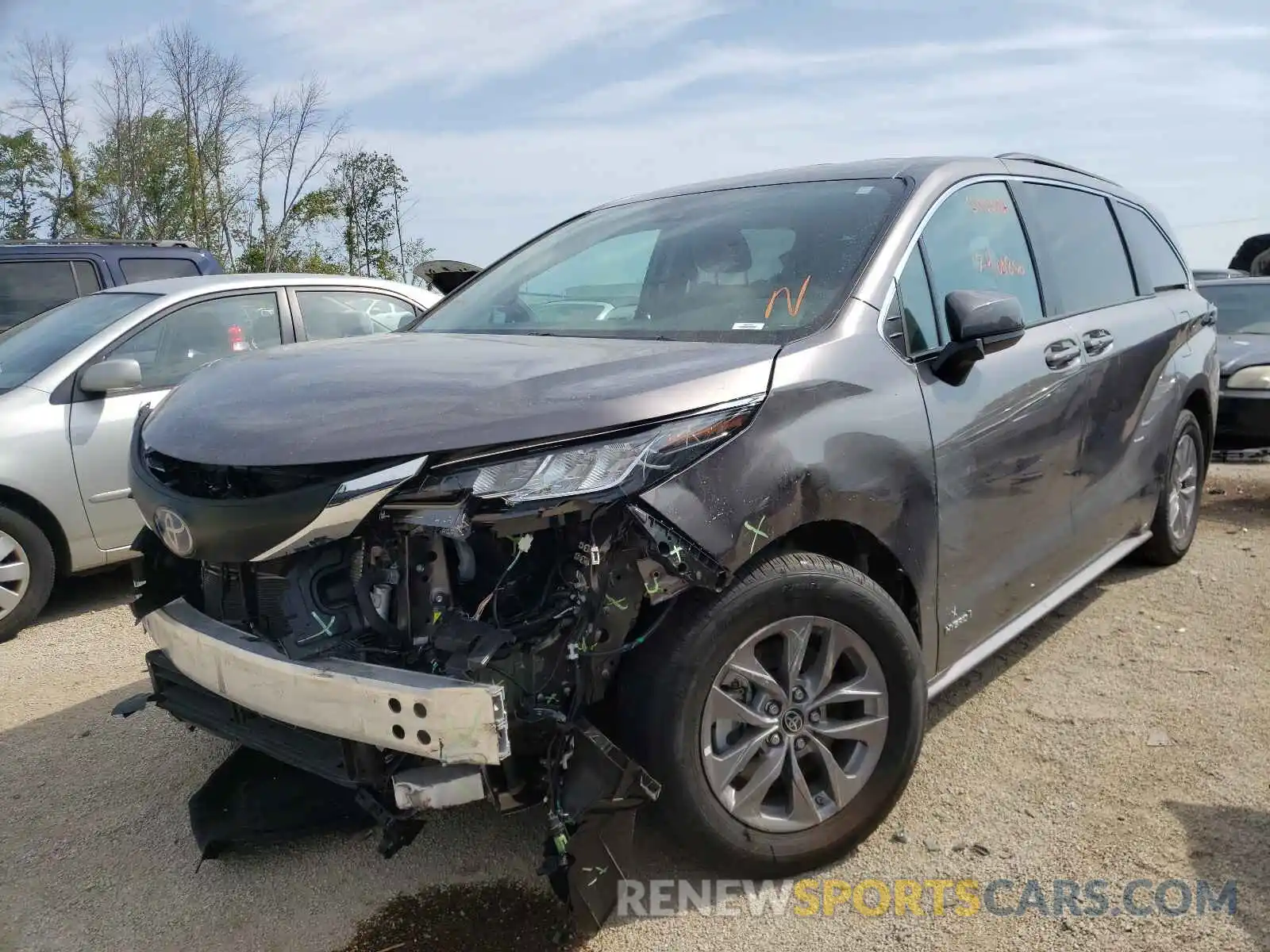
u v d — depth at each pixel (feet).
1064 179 13.91
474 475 7.16
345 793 9.41
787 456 8.13
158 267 28.45
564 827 7.27
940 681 10.12
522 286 12.16
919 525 9.37
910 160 11.60
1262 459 27.07
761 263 10.30
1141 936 8.04
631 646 7.66
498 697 6.86
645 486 7.38
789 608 8.25
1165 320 15.10
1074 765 10.70
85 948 8.41
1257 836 9.29
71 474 16.81
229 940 8.43
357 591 7.75
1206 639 14.10
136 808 10.63
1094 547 13.37
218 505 7.78
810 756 8.85
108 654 15.47
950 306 9.77
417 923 8.51
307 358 9.68
